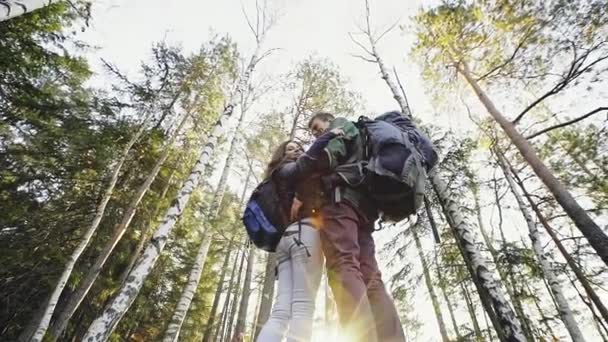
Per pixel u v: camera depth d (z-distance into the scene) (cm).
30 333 982
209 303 2150
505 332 568
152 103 1530
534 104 908
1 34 895
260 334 154
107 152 1254
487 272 631
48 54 1000
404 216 162
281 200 174
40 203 1294
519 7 957
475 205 1445
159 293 1742
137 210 1446
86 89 1633
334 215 152
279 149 213
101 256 1116
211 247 1855
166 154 1438
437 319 1469
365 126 170
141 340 1675
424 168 167
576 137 1173
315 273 159
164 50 1648
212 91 1566
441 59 1132
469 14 1034
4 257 1109
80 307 1284
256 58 1202
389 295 161
